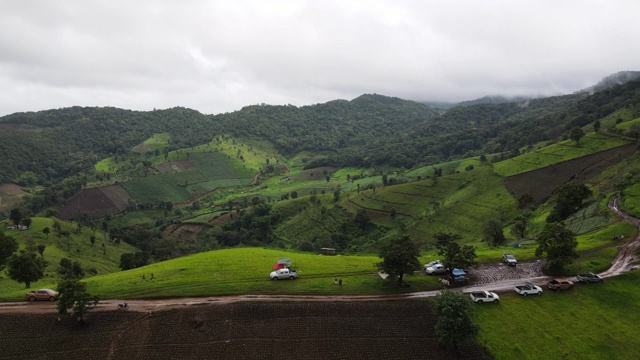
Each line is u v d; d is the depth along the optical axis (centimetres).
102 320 6769
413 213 18950
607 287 7669
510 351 6159
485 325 6644
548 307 7131
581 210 12419
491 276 8331
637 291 7525
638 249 9075
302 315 6875
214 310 6956
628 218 10769
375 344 6303
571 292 7550
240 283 8094
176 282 8244
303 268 9050
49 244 17288
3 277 11119
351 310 6988
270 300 7262
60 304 6488
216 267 9212
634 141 17900
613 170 15588
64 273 13412
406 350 6197
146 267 9962
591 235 10262
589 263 8612
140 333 6481
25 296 7625
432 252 11450
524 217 14600
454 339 6006
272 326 6631
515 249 10231
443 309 6088
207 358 6022
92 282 8650
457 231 15888
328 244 17362
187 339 6359
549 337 6450
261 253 10850
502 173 19875
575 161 18238
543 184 17350
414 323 6731
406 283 7925
